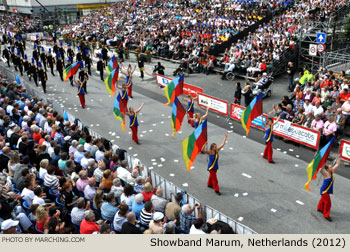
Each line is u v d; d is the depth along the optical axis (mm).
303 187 11516
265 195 11133
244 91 18516
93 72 29562
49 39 45250
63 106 20734
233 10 34844
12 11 65750
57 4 61000
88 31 44000
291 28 26172
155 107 20219
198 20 35156
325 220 9758
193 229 7332
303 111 15047
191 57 27812
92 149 11992
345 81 16031
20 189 9141
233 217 10047
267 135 13062
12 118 15328
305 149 14352
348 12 26375
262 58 23906
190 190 11578
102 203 8570
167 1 46969
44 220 7512
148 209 7996
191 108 16859
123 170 10297
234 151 14383
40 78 23281
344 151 12852
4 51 31344
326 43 22906
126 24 42594
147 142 15547
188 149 10867
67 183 8695
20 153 11328
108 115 19109
